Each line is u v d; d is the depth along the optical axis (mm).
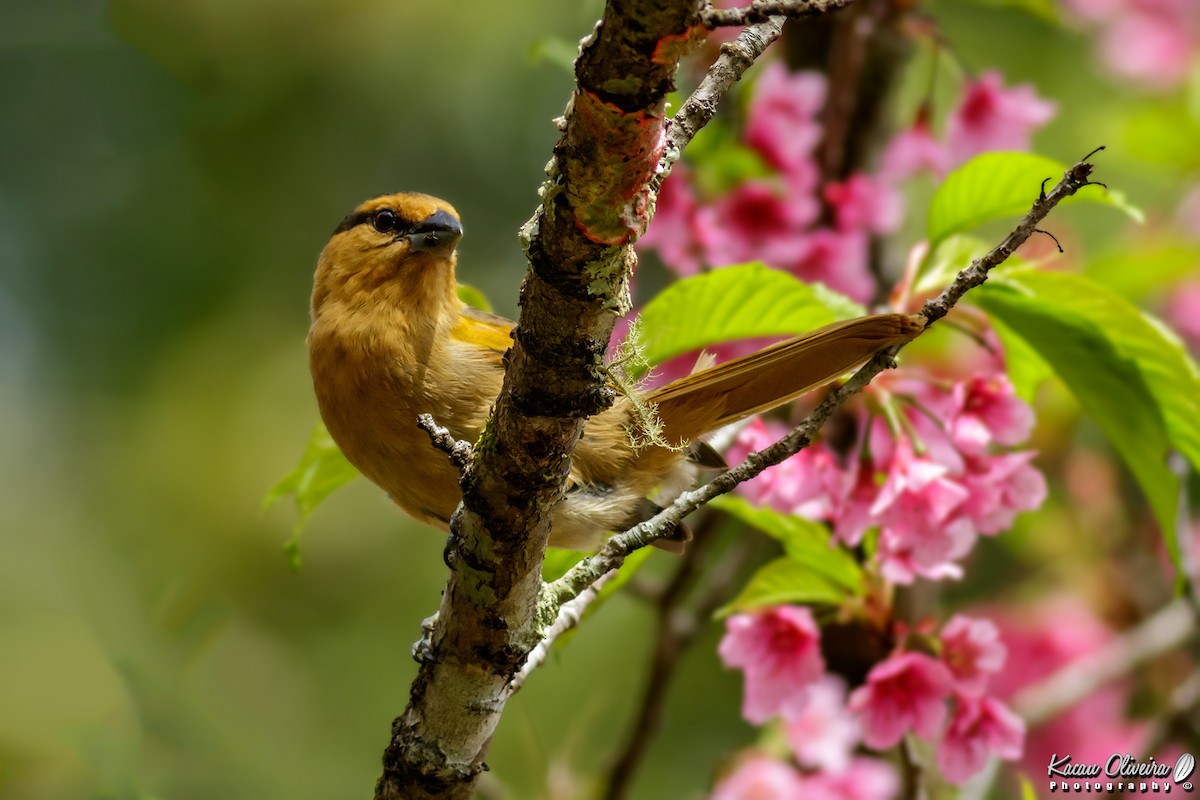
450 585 5656
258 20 14758
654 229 9547
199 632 9797
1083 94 14539
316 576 14016
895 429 7305
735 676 13383
